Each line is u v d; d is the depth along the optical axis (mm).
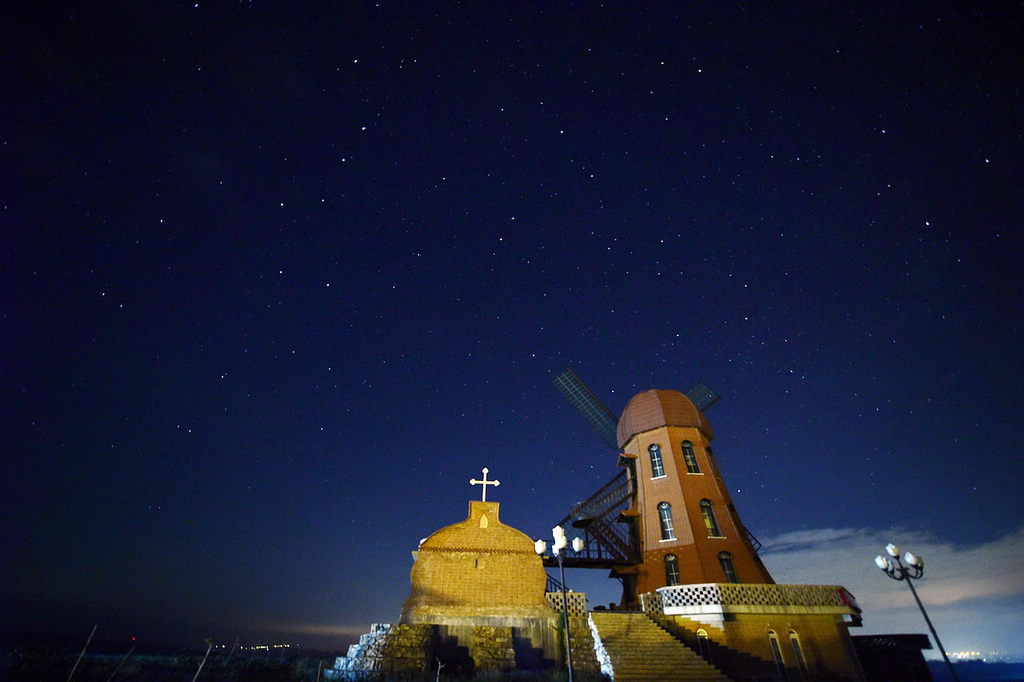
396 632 20312
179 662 19141
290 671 20281
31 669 15750
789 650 23938
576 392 43688
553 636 22469
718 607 23828
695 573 28109
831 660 24031
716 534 29984
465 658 21422
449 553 24109
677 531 30172
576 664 21234
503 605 23078
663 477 32500
